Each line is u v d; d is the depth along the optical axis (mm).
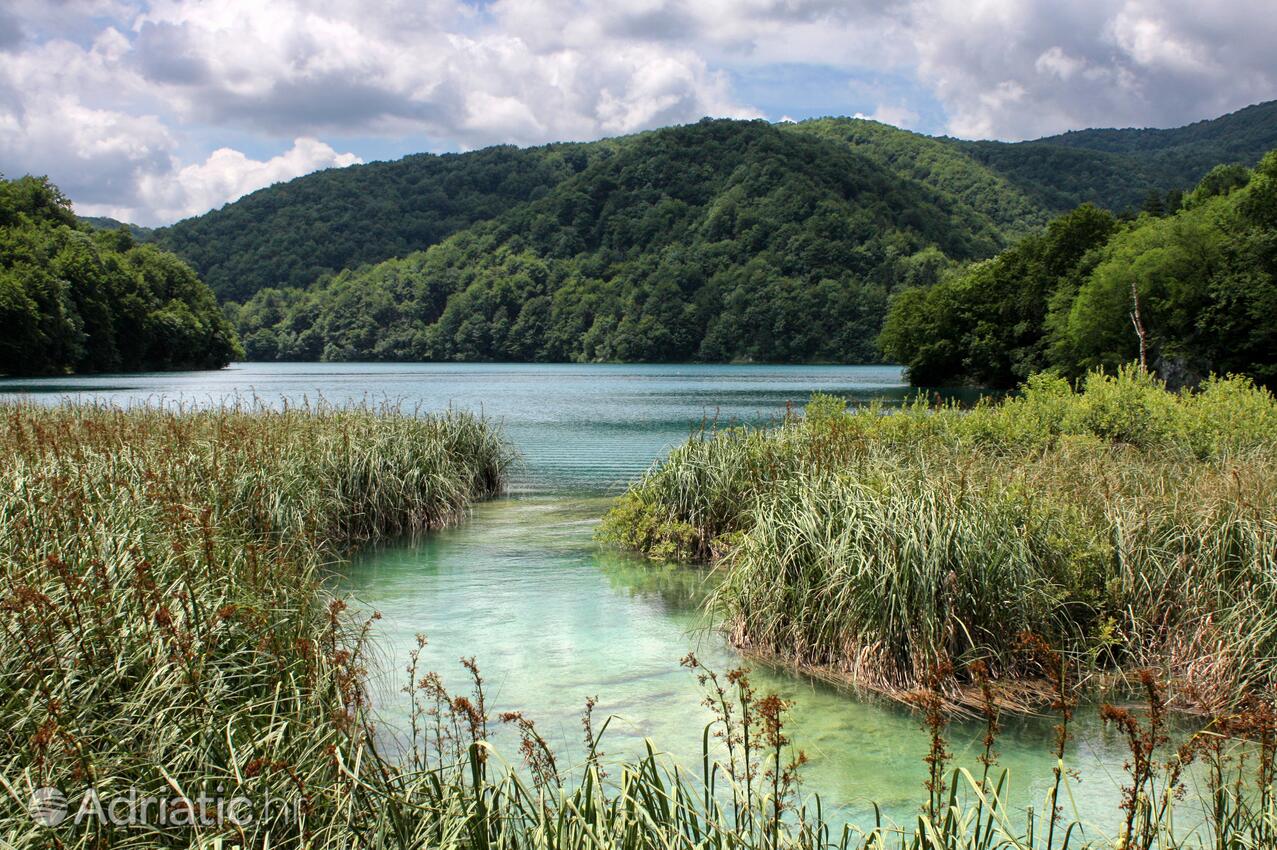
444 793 3945
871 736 5656
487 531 12578
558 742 5477
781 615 7227
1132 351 44656
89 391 44188
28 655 4125
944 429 12805
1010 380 61281
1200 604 6773
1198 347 43375
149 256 97312
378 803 3607
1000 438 12516
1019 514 7316
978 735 5684
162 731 3967
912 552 6574
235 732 4125
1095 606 6938
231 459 9984
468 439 15719
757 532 7945
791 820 4500
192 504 7656
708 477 11211
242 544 6531
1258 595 6598
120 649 4414
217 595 5508
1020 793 4883
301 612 5797
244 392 45188
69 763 3637
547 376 83250
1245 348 41688
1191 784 4914
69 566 5168
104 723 3912
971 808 4219
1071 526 7430
